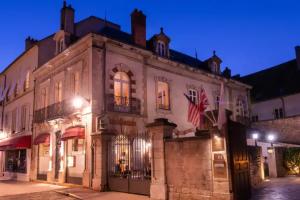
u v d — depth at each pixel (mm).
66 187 15359
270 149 17188
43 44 22172
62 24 19500
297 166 17781
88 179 14289
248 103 26625
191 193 9688
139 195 11523
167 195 10312
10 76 27547
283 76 30453
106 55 16281
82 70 16359
